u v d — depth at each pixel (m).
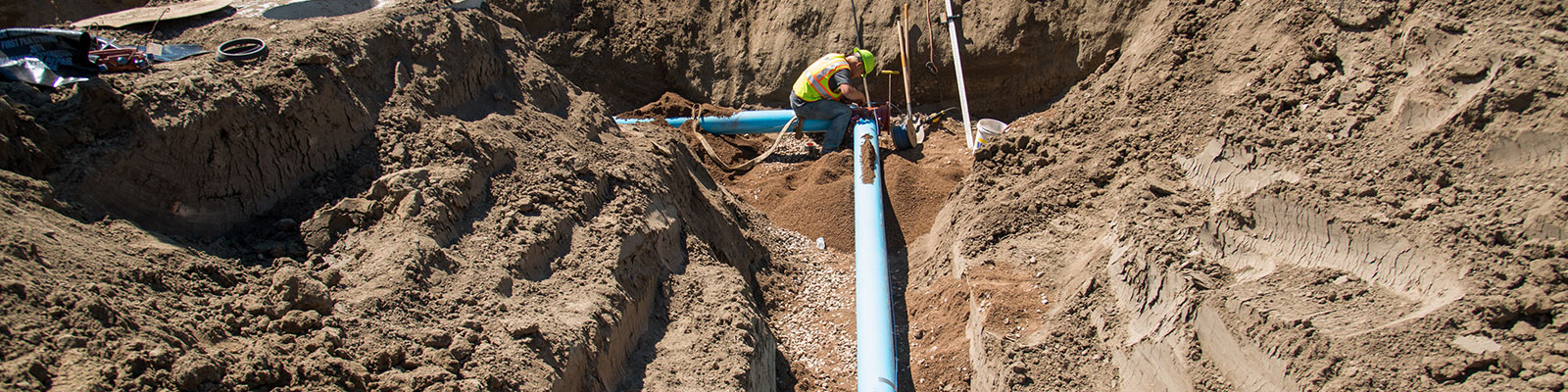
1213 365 4.39
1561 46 4.43
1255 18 5.91
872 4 8.90
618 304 4.64
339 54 4.93
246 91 4.33
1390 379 3.78
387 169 4.70
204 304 3.53
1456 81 4.59
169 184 3.94
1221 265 4.77
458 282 4.17
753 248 6.76
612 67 9.42
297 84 4.52
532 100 6.13
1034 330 5.09
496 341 3.89
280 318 3.58
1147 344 4.64
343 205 4.31
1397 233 4.28
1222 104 5.64
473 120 5.53
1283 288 4.41
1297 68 5.45
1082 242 5.56
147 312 3.24
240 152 4.23
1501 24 4.65
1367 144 4.80
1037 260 5.60
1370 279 4.28
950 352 5.50
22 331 2.82
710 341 4.91
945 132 8.35
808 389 5.51
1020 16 8.16
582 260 4.82
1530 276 3.79
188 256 3.71
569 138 5.89
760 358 5.20
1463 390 3.63
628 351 4.74
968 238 5.91
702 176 7.43
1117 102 6.38
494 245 4.53
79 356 2.88
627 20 9.46
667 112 9.08
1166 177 5.46
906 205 7.21
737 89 9.38
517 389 3.72
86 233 3.47
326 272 3.95
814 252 7.07
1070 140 6.38
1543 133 4.17
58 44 4.25
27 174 3.54
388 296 3.85
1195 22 6.24
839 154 7.73
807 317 6.23
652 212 5.57
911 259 6.79
